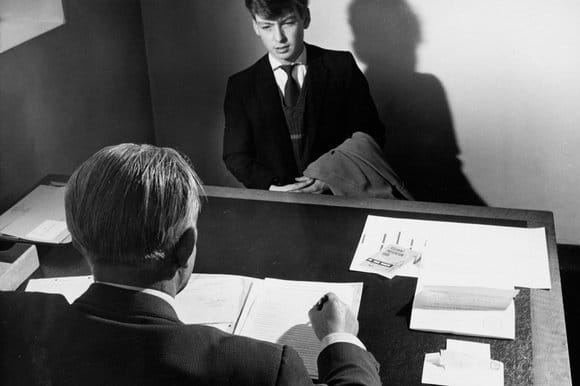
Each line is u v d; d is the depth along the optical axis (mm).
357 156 2955
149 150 1295
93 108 3291
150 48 3738
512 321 1842
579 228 3633
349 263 2121
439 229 2260
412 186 3766
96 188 1224
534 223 2279
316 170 2928
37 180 2900
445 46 3424
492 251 2127
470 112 3539
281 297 1964
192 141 3947
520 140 3535
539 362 1713
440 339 1800
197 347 1190
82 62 3170
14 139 2740
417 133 3645
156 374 1159
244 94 3256
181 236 1281
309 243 2230
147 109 3828
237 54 3684
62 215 2463
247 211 2439
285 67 3203
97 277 1265
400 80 3547
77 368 1177
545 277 2008
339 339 1570
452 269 2035
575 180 3545
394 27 3432
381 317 1887
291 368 1199
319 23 3502
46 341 1204
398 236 2234
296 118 3270
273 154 3291
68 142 3111
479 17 3334
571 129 3449
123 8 3482
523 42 3340
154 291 1270
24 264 2141
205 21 3627
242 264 2145
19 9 2979
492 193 3686
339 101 3273
